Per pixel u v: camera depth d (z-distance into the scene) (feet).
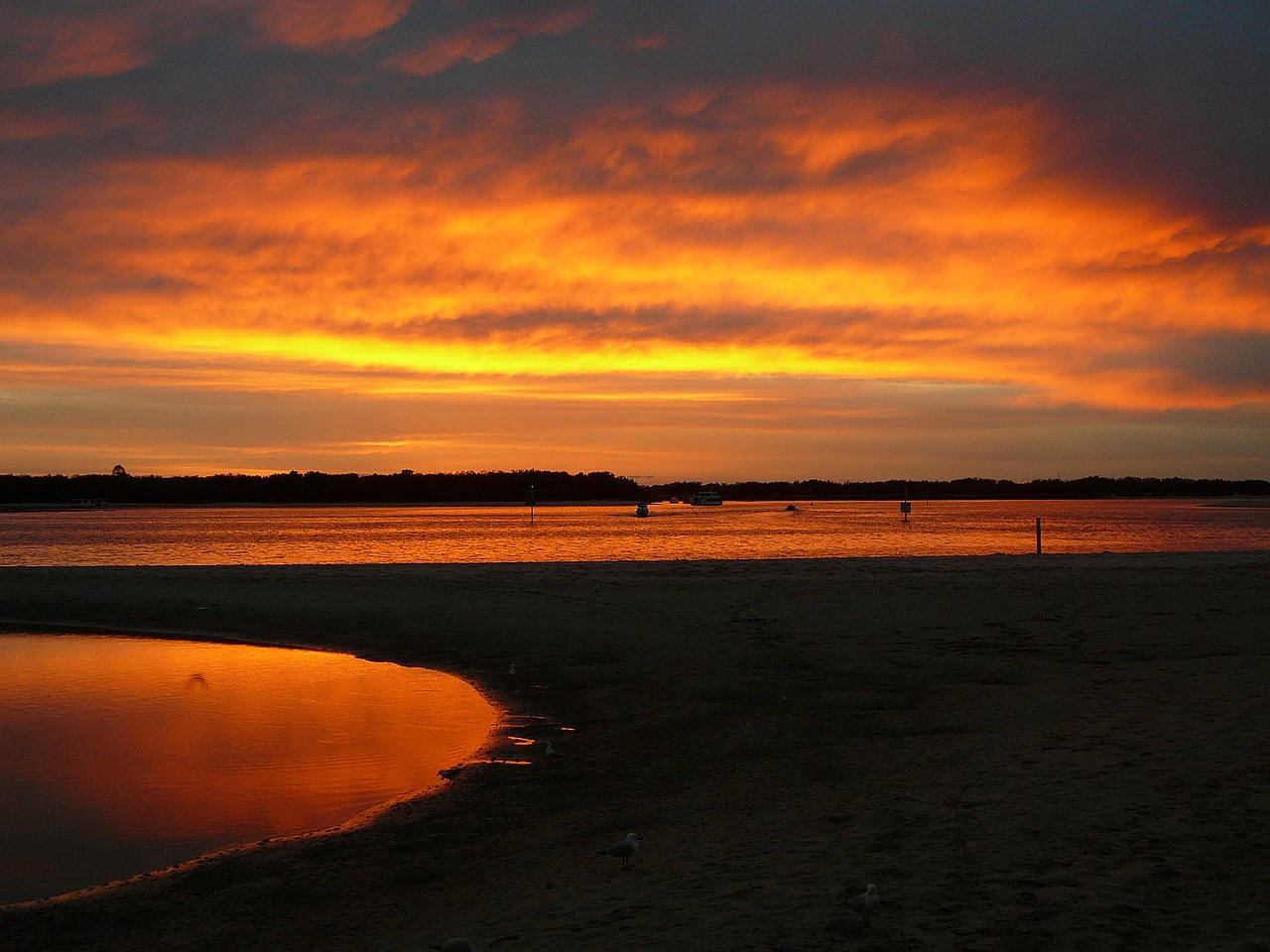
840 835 31.17
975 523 416.87
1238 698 45.37
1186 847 27.27
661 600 86.43
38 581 102.94
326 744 49.19
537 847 33.50
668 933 24.00
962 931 22.82
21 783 42.98
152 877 32.04
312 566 115.55
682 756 44.57
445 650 72.54
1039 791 33.63
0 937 27.58
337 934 26.91
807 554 188.96
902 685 56.08
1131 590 84.94
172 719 54.34
